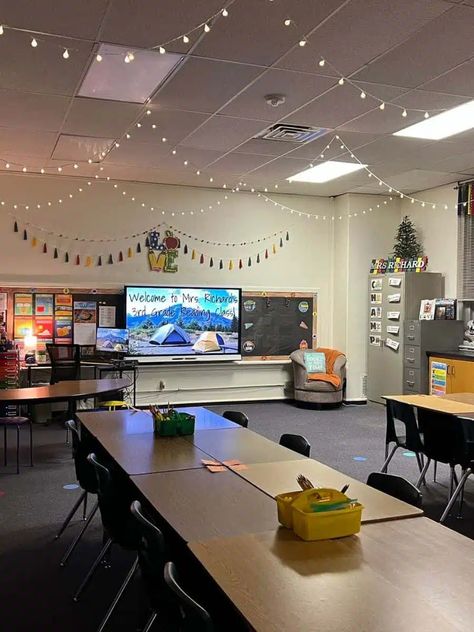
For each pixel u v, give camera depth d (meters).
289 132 5.72
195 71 4.23
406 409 4.71
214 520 2.24
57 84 4.49
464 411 4.40
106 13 3.38
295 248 9.15
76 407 6.86
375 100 4.83
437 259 8.54
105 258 8.13
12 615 2.98
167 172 7.58
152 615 2.55
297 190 8.77
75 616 2.98
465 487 5.09
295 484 2.69
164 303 8.28
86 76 4.34
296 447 3.64
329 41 3.75
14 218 7.69
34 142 6.12
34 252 7.80
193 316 8.45
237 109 5.05
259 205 8.92
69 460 5.77
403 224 8.79
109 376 8.09
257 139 5.98
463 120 5.38
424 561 1.89
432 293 8.37
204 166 7.21
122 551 3.74
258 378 8.98
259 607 1.59
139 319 8.14
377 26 3.54
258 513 2.32
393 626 1.50
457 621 1.52
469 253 7.89
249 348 8.88
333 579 1.76
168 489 2.61
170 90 4.61
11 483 5.06
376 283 8.84
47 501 4.63
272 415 8.03
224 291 8.62
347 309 9.00
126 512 3.02
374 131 5.69
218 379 8.72
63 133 5.79
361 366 9.10
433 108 5.03
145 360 8.15
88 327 8.02
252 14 3.39
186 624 1.75
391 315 8.50
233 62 4.08
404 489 2.74
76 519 4.27
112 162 7.03
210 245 8.66
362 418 7.89
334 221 9.34
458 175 7.68
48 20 3.47
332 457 5.93
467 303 8.02
